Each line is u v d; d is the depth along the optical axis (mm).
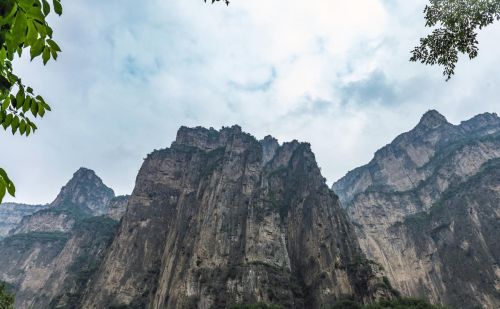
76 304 127125
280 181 164125
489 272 151250
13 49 4566
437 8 13961
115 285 124375
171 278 117188
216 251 118125
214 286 107375
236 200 134375
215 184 141375
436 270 170250
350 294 108375
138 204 151375
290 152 185500
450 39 13984
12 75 5328
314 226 134500
